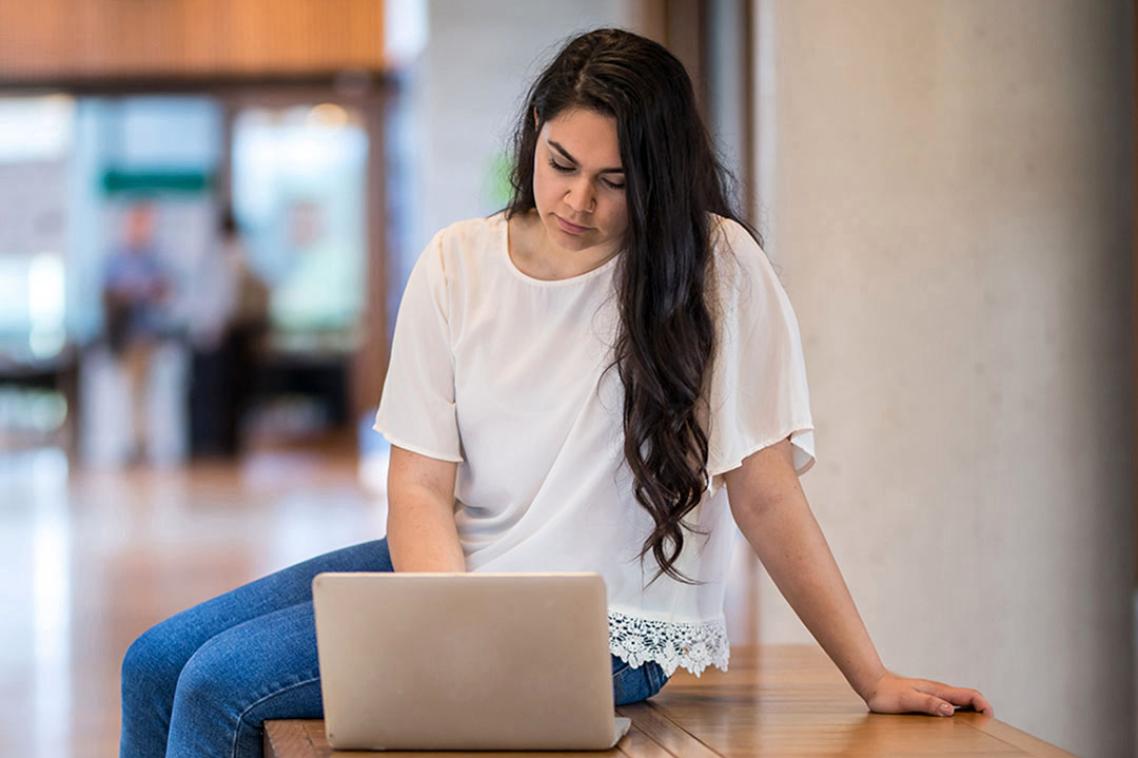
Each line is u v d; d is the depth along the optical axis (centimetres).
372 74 1634
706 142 264
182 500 1152
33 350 1709
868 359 460
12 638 635
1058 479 464
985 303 461
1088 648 466
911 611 462
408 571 268
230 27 1616
